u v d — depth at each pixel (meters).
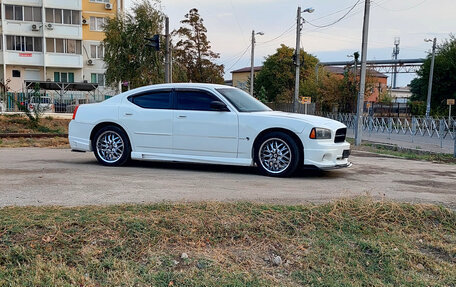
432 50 32.06
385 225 4.07
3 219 3.69
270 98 53.44
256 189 5.45
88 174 6.41
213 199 4.75
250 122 6.71
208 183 5.82
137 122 7.31
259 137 6.72
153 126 7.22
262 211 4.14
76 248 3.30
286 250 3.52
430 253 3.68
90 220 3.70
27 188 5.25
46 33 41.34
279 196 5.02
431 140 18.97
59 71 42.97
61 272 3.00
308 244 3.63
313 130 6.46
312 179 6.47
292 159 6.50
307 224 3.96
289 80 51.94
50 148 11.02
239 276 3.11
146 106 7.39
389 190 5.68
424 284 3.17
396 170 7.89
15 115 22.69
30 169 6.84
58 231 3.48
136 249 3.36
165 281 2.99
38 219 3.71
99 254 3.26
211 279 3.05
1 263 3.08
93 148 7.65
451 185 6.29
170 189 5.31
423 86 35.34
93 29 44.22
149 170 7.03
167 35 20.52
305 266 3.32
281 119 6.60
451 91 33.56
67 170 6.80
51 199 4.66
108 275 3.03
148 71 29.55
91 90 38.34
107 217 3.78
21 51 40.81
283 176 6.57
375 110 38.00
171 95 7.33
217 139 6.89
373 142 17.23
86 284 2.91
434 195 5.41
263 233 3.73
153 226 3.66
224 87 7.43
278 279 3.13
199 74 43.59
